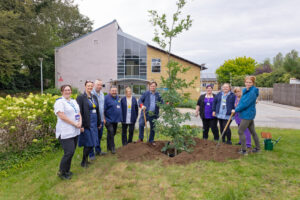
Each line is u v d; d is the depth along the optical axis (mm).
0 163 4523
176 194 3213
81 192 3369
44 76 33656
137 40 27828
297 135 6969
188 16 4875
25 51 22516
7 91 28172
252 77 4613
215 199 3033
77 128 3992
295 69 23766
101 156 5062
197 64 26203
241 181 3547
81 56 28078
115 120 5328
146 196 3193
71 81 28188
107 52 28078
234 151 4934
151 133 5930
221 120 6043
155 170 4078
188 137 5320
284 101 21359
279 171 3904
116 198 3152
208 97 6238
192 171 3961
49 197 3252
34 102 5781
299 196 3059
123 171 4086
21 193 3441
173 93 4879
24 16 20828
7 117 4680
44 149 5297
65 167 3867
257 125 9883
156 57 27984
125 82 28141
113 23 27922
